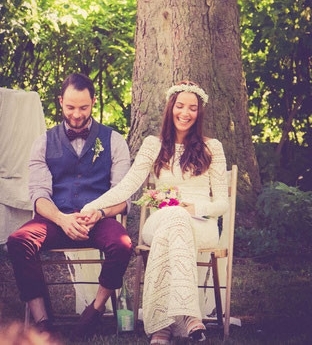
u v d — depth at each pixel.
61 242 5.46
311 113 11.66
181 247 5.04
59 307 6.27
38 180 5.61
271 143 11.52
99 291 5.32
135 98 9.16
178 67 9.01
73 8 12.52
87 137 5.70
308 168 11.29
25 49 12.23
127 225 8.67
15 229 7.21
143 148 5.66
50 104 12.83
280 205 8.50
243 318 5.93
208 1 9.14
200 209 5.43
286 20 11.25
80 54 12.84
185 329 5.18
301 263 8.18
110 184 5.73
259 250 8.32
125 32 12.88
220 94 9.23
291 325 5.66
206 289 5.82
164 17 9.05
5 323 5.52
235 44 9.34
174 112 5.61
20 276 5.30
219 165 5.66
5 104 7.13
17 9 11.12
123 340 5.18
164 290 5.13
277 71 11.58
